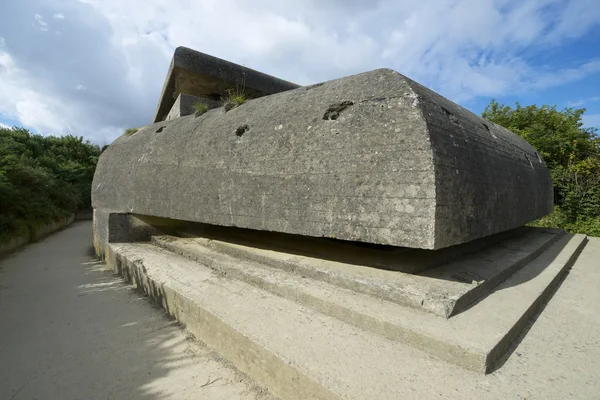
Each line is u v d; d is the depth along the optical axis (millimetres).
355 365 1971
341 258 3557
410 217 2385
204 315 2840
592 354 2189
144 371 2537
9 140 16156
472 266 3406
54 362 2711
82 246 8953
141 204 5145
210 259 4141
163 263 4355
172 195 4477
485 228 2953
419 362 2010
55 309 3857
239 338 2420
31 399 2260
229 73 7059
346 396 1701
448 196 2438
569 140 10906
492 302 2688
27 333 3244
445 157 2512
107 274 5324
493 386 1802
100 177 6852
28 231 9562
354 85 3191
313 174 2939
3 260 7035
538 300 2896
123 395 2275
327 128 3016
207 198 3912
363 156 2689
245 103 4465
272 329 2432
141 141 5902
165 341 2961
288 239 4480
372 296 2770
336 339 2281
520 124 11914
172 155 4707
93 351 2861
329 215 2787
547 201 5676
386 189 2516
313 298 2793
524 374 1930
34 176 12023
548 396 1739
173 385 2350
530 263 4066
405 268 3123
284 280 3213
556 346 2285
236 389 2250
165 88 7770
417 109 2607
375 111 2805
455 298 2461
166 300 3508
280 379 2074
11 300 4266
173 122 5789
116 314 3598
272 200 3207
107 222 5723
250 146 3592
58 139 22938
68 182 18266
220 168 3797
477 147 3102
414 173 2416
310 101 3398
